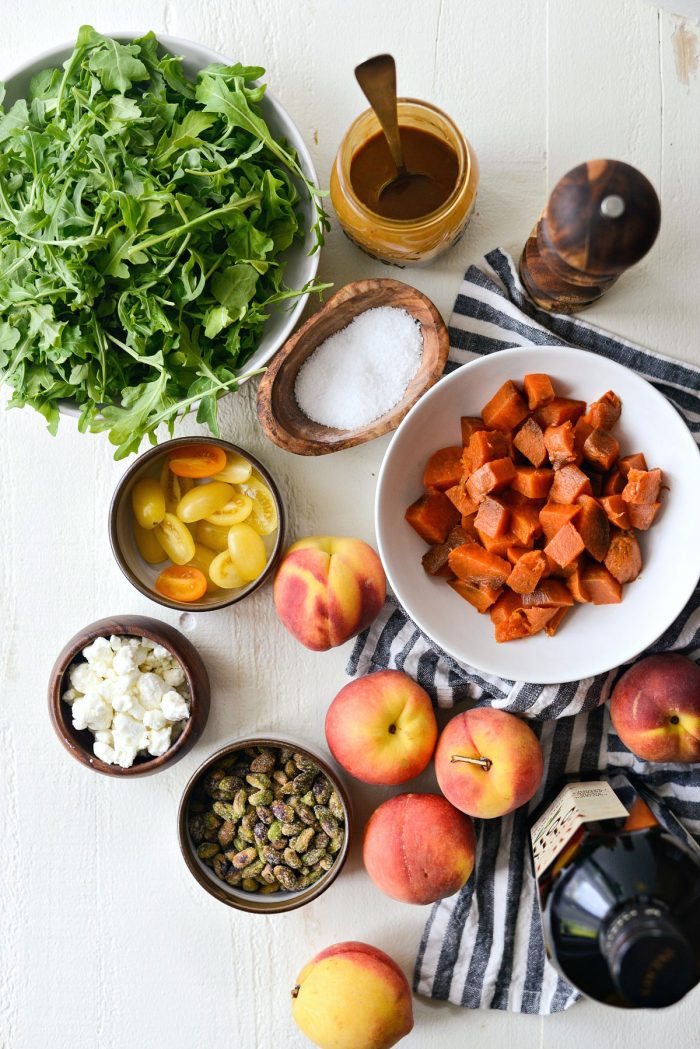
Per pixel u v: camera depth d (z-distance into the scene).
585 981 0.96
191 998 1.30
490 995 1.24
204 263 1.06
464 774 1.10
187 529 1.21
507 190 1.22
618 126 1.21
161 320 1.03
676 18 1.21
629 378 1.06
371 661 1.23
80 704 1.18
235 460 1.21
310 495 1.25
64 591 1.29
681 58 1.21
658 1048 1.25
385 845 1.14
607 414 1.08
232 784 1.20
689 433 1.06
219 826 1.23
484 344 1.20
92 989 1.31
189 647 1.21
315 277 1.10
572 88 1.21
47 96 1.07
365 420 1.17
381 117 0.98
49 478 1.28
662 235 1.21
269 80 1.22
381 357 1.15
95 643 1.18
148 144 1.03
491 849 1.24
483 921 1.23
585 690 1.17
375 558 1.18
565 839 1.02
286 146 1.11
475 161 1.07
